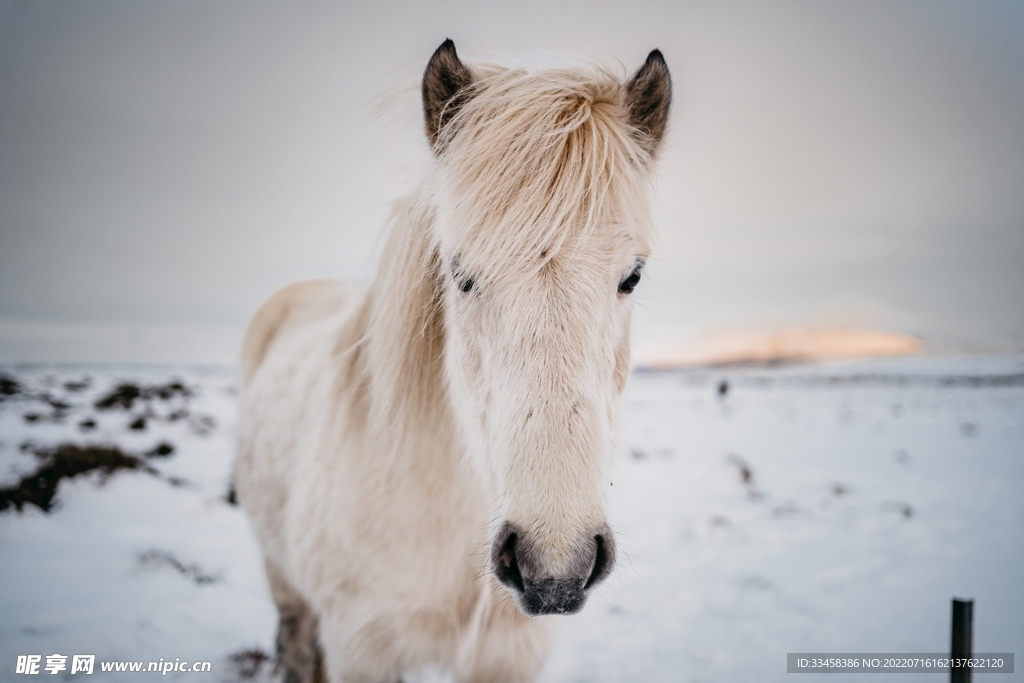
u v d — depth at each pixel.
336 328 2.31
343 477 1.85
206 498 6.14
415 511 1.73
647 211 1.45
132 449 7.73
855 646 3.51
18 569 4.15
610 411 1.43
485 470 1.42
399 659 1.84
